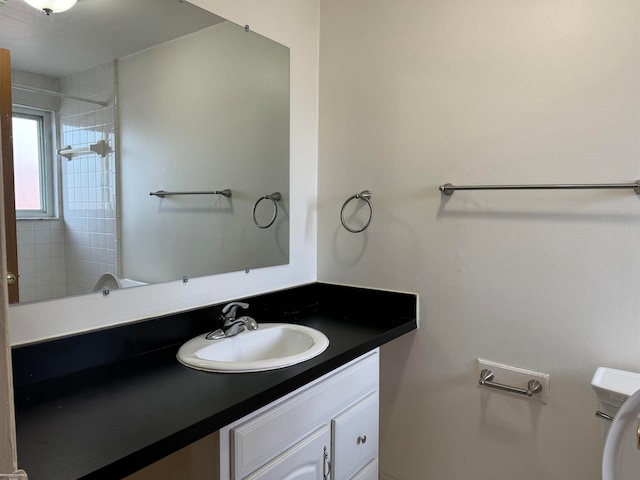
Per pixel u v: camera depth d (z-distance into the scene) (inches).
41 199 42.9
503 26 57.1
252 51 63.1
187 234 56.2
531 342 57.1
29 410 36.5
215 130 58.9
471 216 60.7
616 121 50.3
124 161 49.3
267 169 66.6
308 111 73.1
